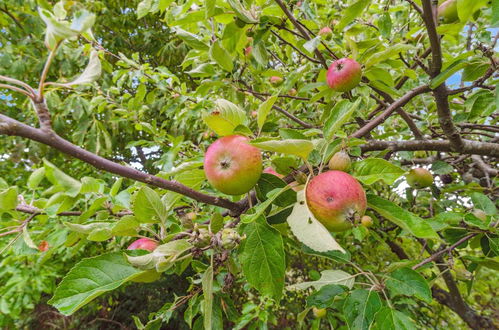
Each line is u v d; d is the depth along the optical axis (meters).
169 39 7.69
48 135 0.90
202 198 1.31
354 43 2.20
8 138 5.77
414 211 3.77
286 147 1.11
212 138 3.72
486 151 1.88
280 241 1.17
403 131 2.97
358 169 1.34
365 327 1.24
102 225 1.32
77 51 3.80
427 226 1.13
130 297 7.58
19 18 5.83
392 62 2.12
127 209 1.69
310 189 1.20
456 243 1.78
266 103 1.31
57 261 5.12
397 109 2.11
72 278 1.06
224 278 1.90
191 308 1.73
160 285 7.00
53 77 6.07
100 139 6.09
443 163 2.48
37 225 2.71
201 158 1.49
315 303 1.42
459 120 2.31
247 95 3.37
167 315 1.79
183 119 3.83
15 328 6.04
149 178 1.15
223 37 1.83
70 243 1.79
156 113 6.38
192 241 1.17
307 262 6.31
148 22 8.31
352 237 5.21
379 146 2.08
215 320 1.69
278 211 1.30
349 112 1.14
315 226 1.12
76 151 0.98
